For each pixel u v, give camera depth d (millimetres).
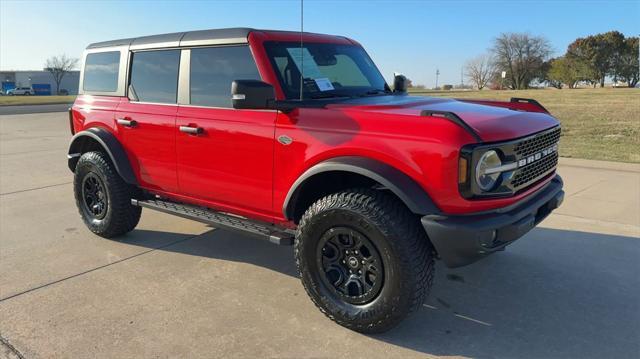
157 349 3002
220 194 3928
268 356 2934
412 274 2906
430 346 3051
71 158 5203
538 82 89812
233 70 3785
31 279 4016
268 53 3652
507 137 2971
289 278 4066
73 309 3502
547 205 3533
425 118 2898
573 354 2947
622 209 5812
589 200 6203
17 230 5305
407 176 2916
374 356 2943
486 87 89562
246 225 3775
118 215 4797
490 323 3322
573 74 83438
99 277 4062
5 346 3027
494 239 2941
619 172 7914
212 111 3869
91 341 3086
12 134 15227
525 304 3582
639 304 3559
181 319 3363
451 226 2789
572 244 4742
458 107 3506
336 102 3643
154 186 4508
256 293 3777
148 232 5254
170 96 4242
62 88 103500
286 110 3393
